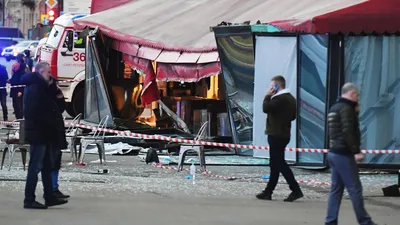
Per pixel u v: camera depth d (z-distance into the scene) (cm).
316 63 4191
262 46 4384
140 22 6003
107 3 6806
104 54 5988
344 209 3106
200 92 5953
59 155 3114
